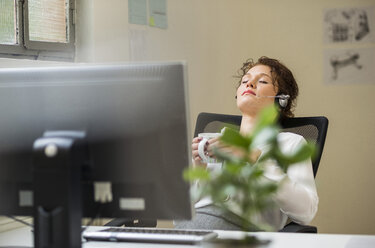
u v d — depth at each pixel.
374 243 1.42
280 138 2.01
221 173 1.07
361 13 3.70
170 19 3.24
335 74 3.76
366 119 3.75
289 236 1.54
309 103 3.80
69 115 1.26
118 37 2.88
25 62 2.28
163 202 1.24
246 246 1.10
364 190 3.79
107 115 1.24
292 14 3.77
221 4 3.61
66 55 2.70
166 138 1.23
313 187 1.90
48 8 2.62
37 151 1.14
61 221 1.14
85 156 1.25
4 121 1.29
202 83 3.47
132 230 1.54
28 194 1.29
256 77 2.07
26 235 1.67
